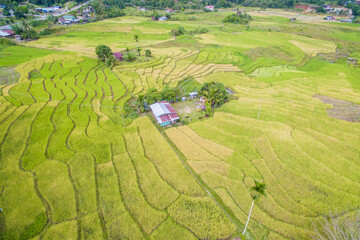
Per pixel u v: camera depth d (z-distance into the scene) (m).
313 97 65.88
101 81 75.12
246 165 40.56
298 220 31.14
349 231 26.67
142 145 46.03
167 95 62.09
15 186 35.53
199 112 59.31
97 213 32.03
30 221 30.62
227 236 29.70
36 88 67.12
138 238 29.14
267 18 197.25
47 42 121.38
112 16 192.88
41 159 41.03
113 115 56.31
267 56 106.38
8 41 112.62
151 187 36.44
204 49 115.12
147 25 167.62
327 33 147.75
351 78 80.12
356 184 35.94
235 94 69.00
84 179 37.12
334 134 48.53
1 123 50.50
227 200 34.25
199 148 45.19
